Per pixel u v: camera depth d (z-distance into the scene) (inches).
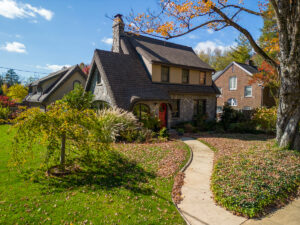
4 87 1812.3
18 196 208.2
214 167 296.2
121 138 484.1
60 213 181.8
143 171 290.5
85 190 227.1
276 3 338.6
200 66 773.9
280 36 350.0
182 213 192.1
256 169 268.1
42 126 247.0
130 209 191.9
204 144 485.7
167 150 404.5
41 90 983.6
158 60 649.6
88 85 683.4
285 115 366.3
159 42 819.4
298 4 303.1
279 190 227.1
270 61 396.2
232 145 458.3
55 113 259.6
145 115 579.2
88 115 283.7
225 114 747.4
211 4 359.9
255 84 1050.1
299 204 216.5
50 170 275.1
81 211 185.9
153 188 239.6
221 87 1245.7
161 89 647.8
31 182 242.4
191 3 373.4
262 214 192.7
